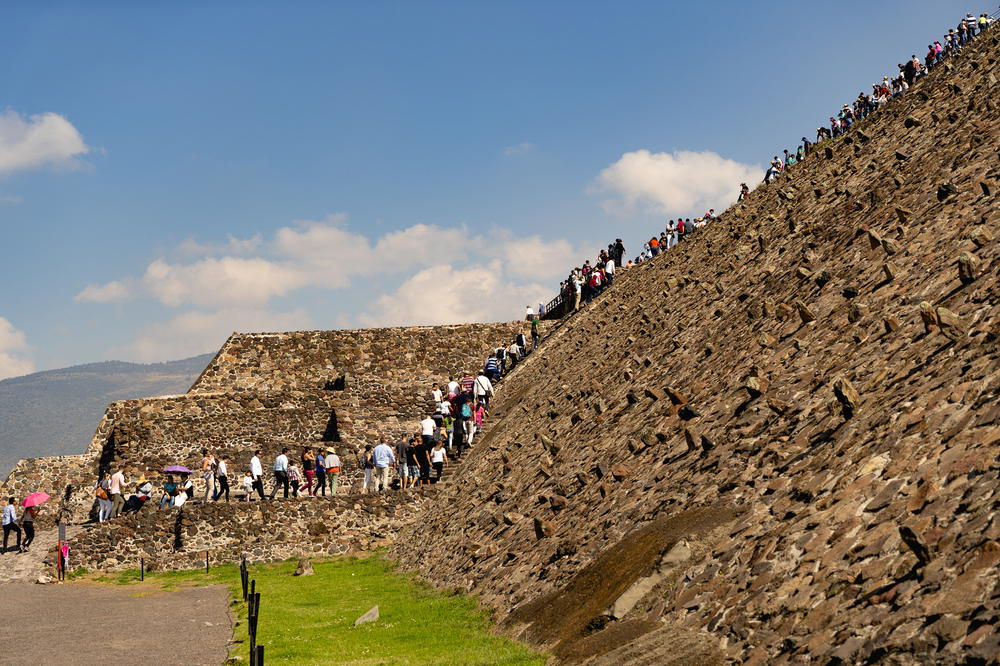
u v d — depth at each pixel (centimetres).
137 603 2216
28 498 3066
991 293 1052
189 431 4028
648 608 1052
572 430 2316
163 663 1430
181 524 2970
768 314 1783
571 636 1123
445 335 4988
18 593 2462
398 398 4238
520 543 1791
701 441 1371
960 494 745
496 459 2842
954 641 605
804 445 1116
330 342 4859
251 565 2956
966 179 1560
